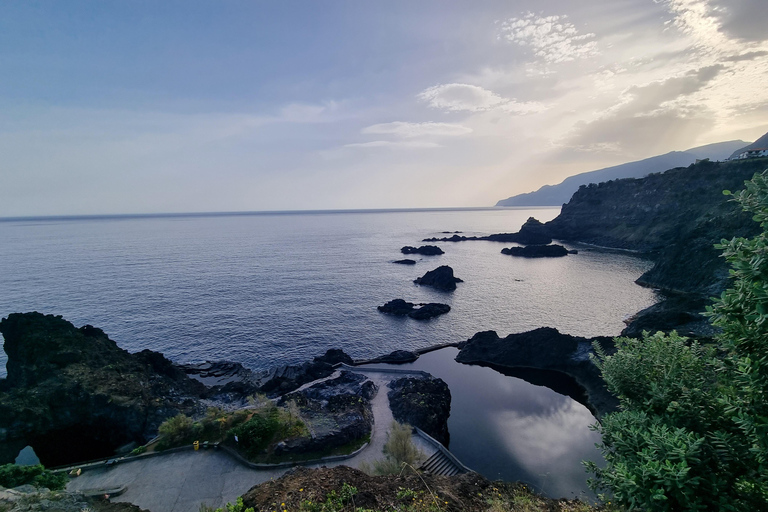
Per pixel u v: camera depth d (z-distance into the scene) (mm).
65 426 32438
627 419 10680
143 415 33375
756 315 7285
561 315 70188
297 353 55812
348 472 15539
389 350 56875
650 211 147875
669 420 9977
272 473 23906
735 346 8359
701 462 8219
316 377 45375
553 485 27000
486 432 34469
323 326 66438
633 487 8555
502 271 111625
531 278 101375
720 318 8508
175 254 150250
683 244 84875
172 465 24594
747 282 7758
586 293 84500
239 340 60188
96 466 24359
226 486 22578
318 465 24938
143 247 174250
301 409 33094
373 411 34906
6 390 38719
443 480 15258
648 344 11961
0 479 18297
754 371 7645
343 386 40000
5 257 140750
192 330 64000
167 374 44688
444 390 39688
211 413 29188
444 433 33781
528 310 73812
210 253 153750
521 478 27766
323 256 146125
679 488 7918
